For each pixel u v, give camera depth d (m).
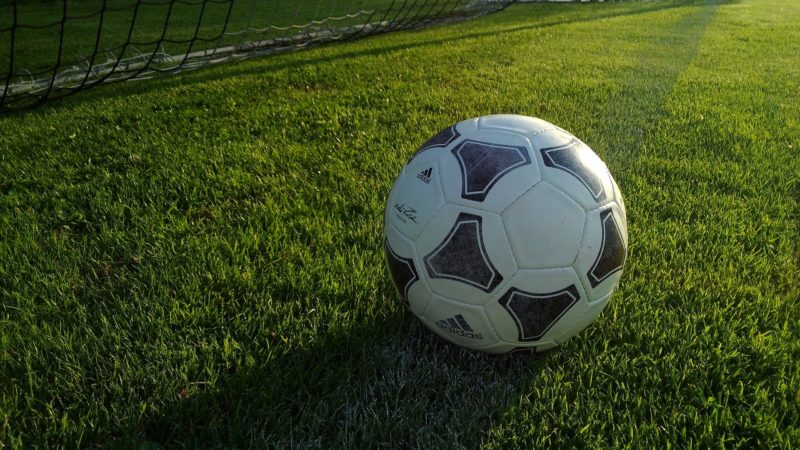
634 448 0.45
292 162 0.99
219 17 3.36
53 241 0.75
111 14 3.52
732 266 0.68
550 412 0.49
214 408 0.49
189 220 0.81
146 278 0.67
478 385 0.51
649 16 3.18
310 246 0.73
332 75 1.67
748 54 2.02
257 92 1.50
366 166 0.96
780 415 0.48
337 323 0.58
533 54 1.97
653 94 1.43
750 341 0.55
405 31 2.69
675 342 0.55
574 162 0.47
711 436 0.45
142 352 0.55
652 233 0.75
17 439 0.46
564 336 0.51
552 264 0.45
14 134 1.20
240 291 0.64
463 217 0.45
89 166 0.99
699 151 1.04
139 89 1.58
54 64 1.98
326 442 0.47
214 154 1.03
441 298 0.48
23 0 4.06
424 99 1.37
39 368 0.54
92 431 0.47
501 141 0.47
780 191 0.88
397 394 0.50
